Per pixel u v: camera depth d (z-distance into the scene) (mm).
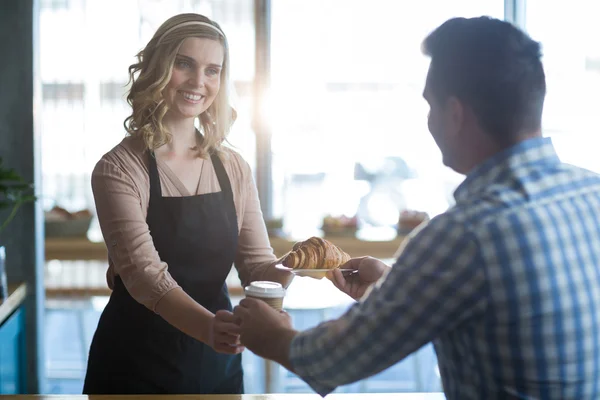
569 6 4410
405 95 4695
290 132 4680
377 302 1022
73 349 4527
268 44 4574
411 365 4398
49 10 4461
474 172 1048
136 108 1915
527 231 969
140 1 4480
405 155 4734
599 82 4457
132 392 1915
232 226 2012
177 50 1874
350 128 4703
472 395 1037
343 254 1724
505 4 3168
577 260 991
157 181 1919
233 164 2076
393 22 4633
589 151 4496
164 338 1916
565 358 982
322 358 1071
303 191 4715
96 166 1879
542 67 1040
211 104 2025
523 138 1039
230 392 2051
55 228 3979
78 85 4500
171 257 1933
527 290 960
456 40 1040
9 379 2631
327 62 4648
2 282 2555
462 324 1011
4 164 2873
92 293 4316
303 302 3801
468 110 1038
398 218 4289
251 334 1235
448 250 970
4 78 2852
